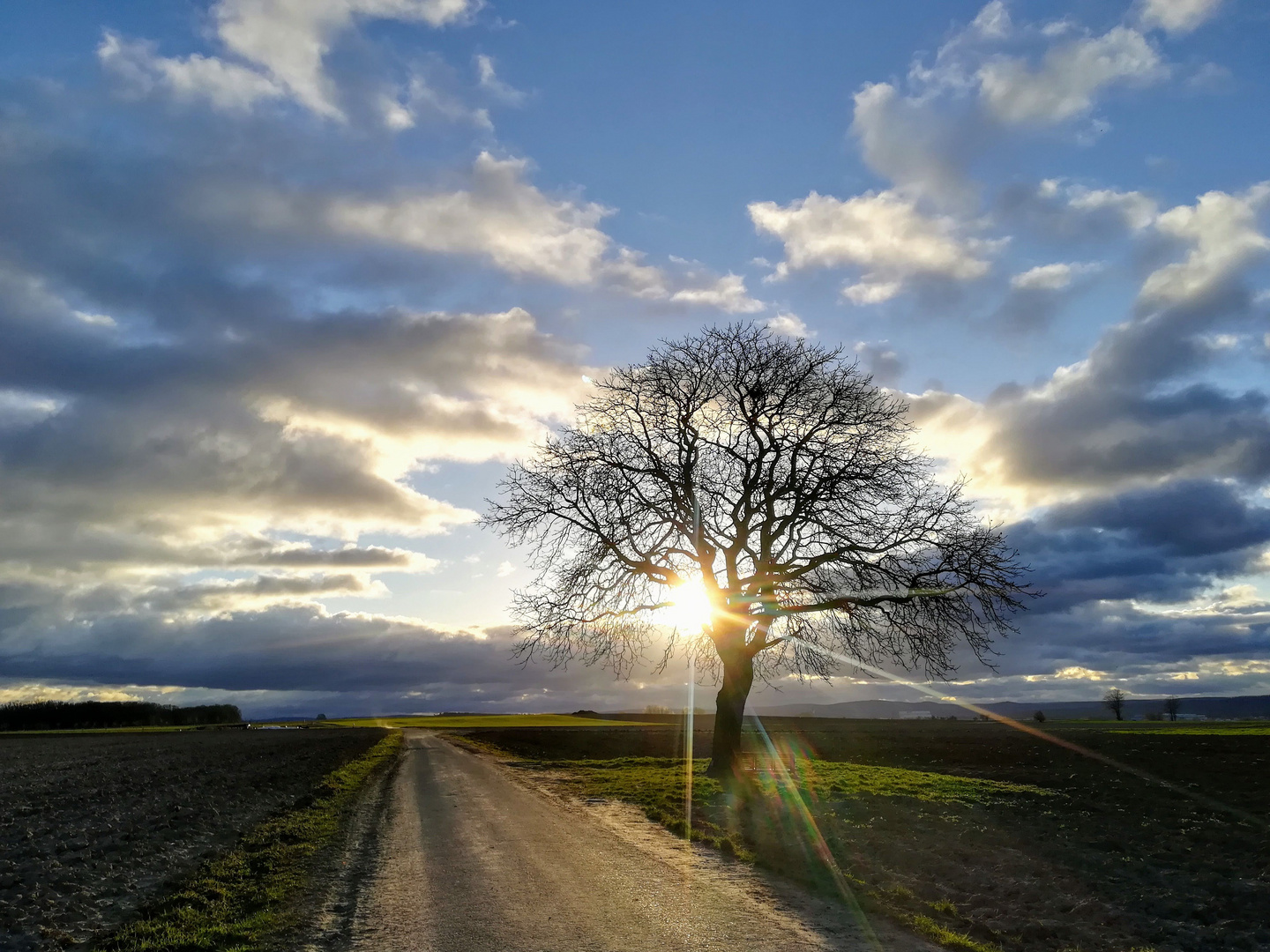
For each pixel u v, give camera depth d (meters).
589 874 12.91
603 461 29.39
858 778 27.38
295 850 15.09
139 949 9.28
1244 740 53.09
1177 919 11.02
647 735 67.62
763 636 29.12
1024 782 28.73
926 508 28.16
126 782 30.12
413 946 9.23
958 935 9.51
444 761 40.56
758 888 11.88
